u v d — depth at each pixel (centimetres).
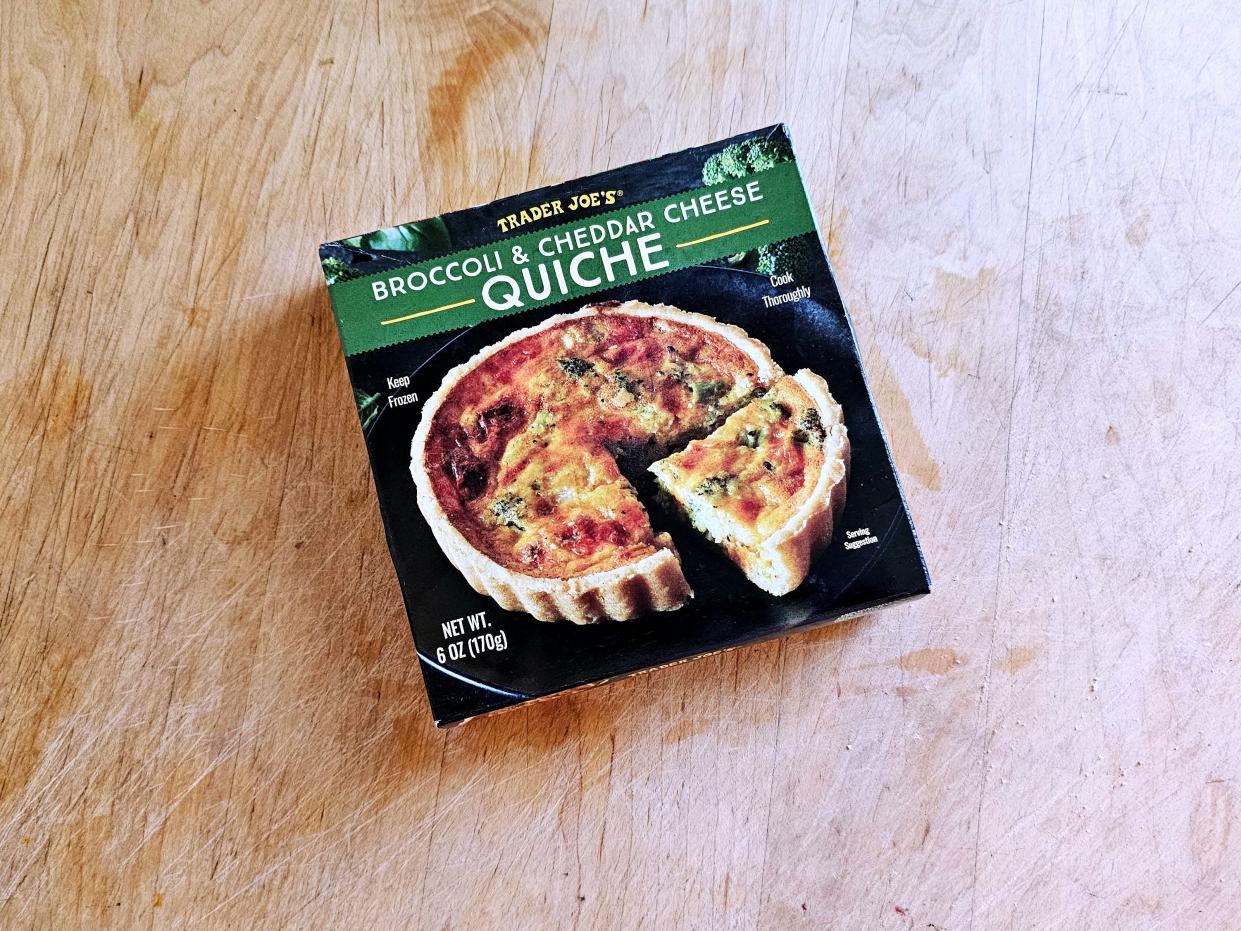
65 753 31
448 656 29
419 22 34
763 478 29
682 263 30
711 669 32
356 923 31
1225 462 33
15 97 34
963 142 34
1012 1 34
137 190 34
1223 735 31
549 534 29
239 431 33
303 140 34
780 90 34
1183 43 34
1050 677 32
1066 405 33
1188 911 31
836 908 31
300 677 32
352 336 30
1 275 33
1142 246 34
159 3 34
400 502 29
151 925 31
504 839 31
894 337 33
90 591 32
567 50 34
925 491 32
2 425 33
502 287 30
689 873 31
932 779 31
